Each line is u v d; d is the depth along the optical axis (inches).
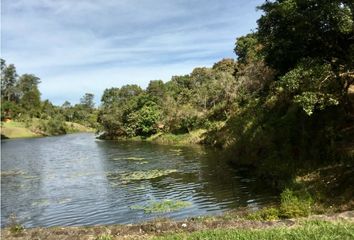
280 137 1186.6
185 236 462.0
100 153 2241.6
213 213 756.6
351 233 401.4
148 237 517.3
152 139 3075.8
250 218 635.5
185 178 1182.9
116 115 3708.2
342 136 901.8
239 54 3363.7
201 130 2561.5
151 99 3563.0
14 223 792.3
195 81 4340.6
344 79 930.1
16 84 7416.3
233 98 2384.4
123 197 976.3
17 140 4517.7
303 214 618.2
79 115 7687.0
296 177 877.8
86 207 898.7
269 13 886.4
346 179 720.3
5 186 1262.3
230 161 1417.3
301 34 834.8
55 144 3437.5
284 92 1381.6
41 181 1331.2
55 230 607.2
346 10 738.8
